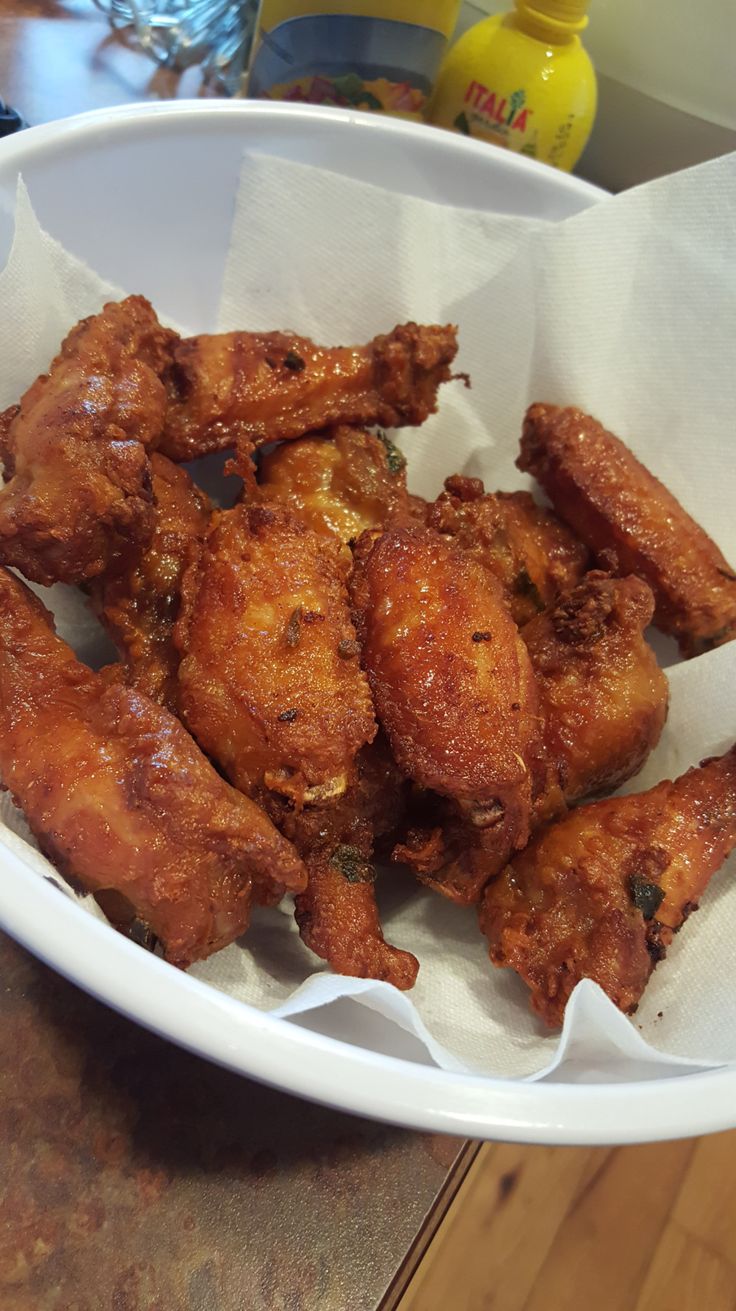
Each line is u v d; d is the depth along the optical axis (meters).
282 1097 0.28
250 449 0.31
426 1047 0.23
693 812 0.28
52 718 0.25
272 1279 0.26
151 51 0.43
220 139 0.32
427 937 0.30
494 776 0.26
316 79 0.37
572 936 0.27
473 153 0.34
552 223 0.34
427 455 0.37
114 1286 0.25
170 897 0.23
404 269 0.35
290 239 0.34
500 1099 0.21
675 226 0.33
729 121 0.42
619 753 0.30
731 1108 0.22
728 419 0.34
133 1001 0.20
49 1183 0.26
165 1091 0.27
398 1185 0.28
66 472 0.26
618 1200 0.38
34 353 0.30
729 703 0.31
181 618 0.27
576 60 0.37
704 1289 0.38
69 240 0.32
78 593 0.32
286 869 0.25
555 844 0.28
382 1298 0.27
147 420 0.28
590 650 0.30
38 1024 0.27
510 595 0.32
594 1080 0.24
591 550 0.35
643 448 0.36
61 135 0.30
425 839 0.29
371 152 0.34
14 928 0.20
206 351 0.32
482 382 0.37
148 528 0.28
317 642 0.26
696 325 0.34
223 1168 0.27
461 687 0.27
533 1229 0.36
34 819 0.23
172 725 0.24
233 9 0.43
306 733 0.26
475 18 0.42
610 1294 0.36
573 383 0.35
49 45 0.42
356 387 0.33
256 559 0.27
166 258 0.34
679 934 0.28
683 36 0.41
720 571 0.33
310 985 0.24
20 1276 0.25
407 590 0.27
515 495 0.35
